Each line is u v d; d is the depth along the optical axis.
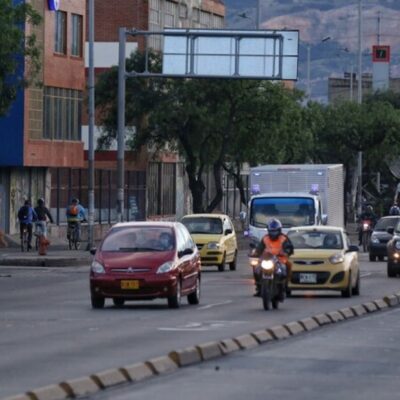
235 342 44.84
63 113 140.00
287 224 102.56
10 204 131.62
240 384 35.97
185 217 103.94
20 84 105.25
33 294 74.94
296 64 107.12
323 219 105.88
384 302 67.50
